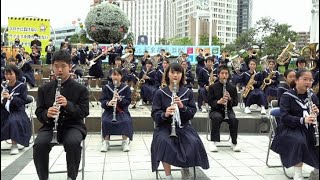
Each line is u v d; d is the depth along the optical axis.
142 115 8.46
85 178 4.80
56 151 6.31
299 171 4.58
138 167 5.36
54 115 3.97
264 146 6.87
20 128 6.09
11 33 19.80
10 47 15.80
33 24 20.11
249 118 8.42
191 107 4.77
